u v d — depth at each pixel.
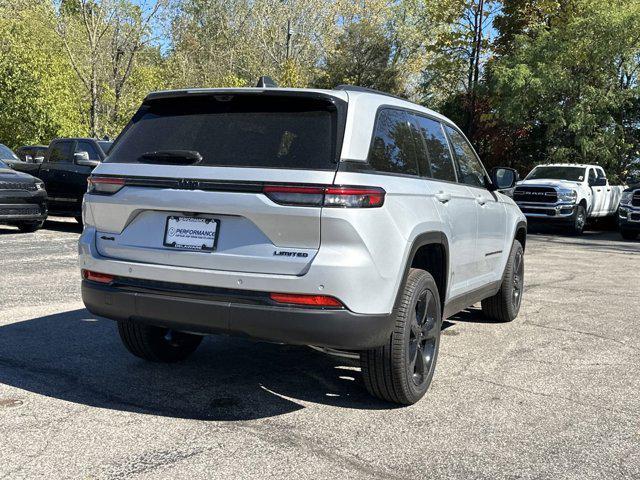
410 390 3.96
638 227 17.38
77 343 5.19
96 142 14.30
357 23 42.31
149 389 4.17
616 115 25.44
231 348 5.26
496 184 5.82
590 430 3.70
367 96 3.92
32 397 3.94
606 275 10.19
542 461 3.27
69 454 3.17
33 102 24.22
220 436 3.45
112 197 3.91
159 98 4.04
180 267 3.65
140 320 3.81
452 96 31.56
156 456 3.17
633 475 3.13
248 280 3.47
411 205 3.95
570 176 19.97
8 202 12.46
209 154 3.69
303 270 3.41
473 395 4.27
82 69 29.03
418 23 42.16
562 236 18.44
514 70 24.31
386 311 3.62
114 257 3.91
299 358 5.03
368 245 3.47
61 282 7.76
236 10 41.72
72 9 28.67
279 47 40.78
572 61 24.70
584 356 5.31
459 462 3.22
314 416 3.80
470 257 5.14
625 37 23.88
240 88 3.77
